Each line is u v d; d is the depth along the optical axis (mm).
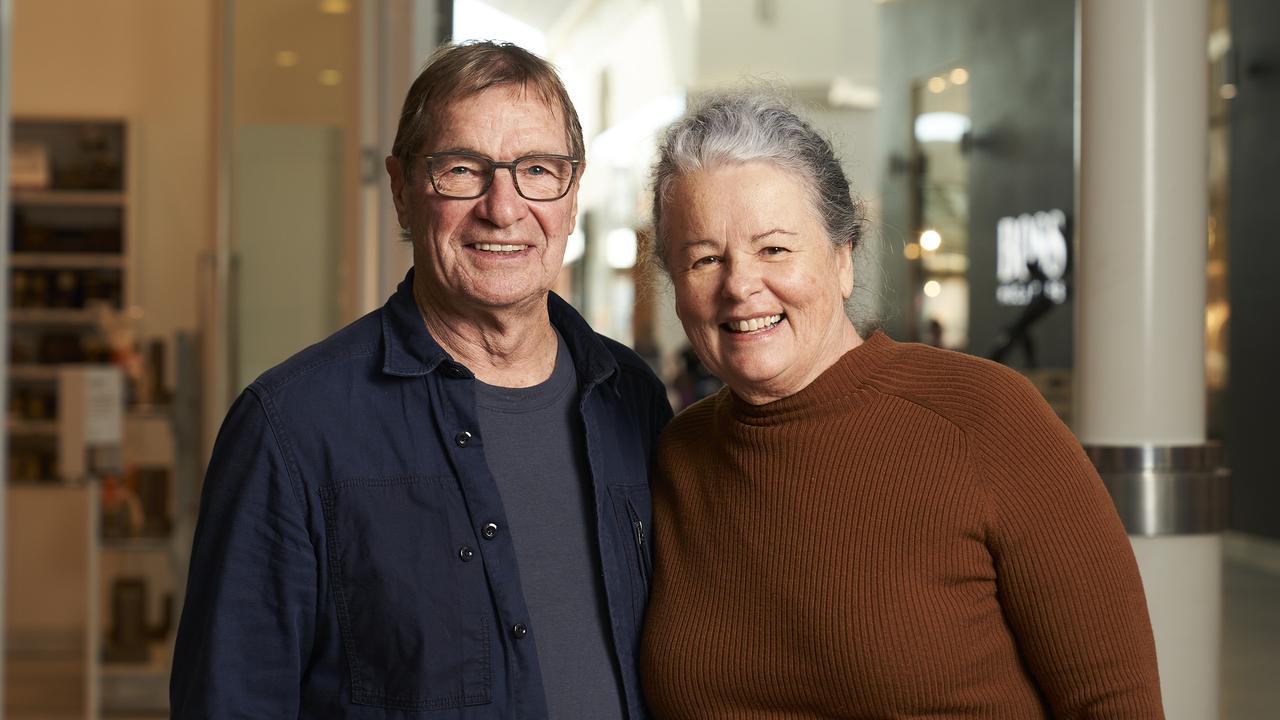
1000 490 1562
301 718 1562
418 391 1639
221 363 4527
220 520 1544
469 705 1557
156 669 4891
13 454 5273
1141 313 2520
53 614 4969
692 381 11133
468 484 1609
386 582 1545
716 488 1741
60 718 4566
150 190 5859
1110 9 2537
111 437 5051
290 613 1523
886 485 1600
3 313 2639
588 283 21734
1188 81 2529
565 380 1770
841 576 1599
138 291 5828
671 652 1702
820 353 1684
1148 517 2449
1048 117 12695
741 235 1626
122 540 5059
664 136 1707
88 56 5863
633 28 19609
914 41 15773
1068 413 9617
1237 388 9750
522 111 1620
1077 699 1563
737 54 17953
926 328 15367
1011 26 13422
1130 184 2525
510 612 1596
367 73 4465
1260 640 6734
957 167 14906
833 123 1760
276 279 4523
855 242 1753
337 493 1555
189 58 5875
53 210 5863
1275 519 9305
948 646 1563
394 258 4500
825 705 1616
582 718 1650
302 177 4516
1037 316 12500
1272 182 9539
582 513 1722
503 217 1595
